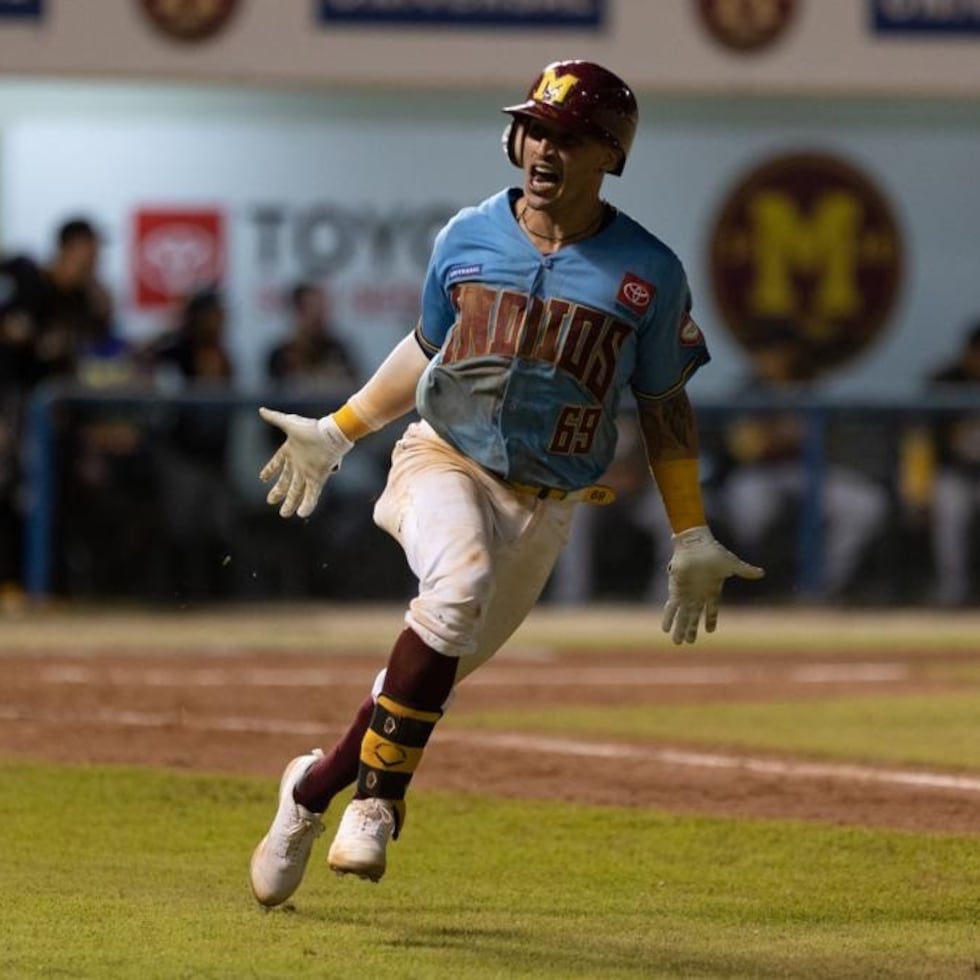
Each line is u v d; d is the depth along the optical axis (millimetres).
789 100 61000
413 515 17812
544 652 44375
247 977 15875
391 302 59969
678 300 18109
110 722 31531
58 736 30000
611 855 22188
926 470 54656
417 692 17531
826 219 61250
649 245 18031
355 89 57188
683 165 60969
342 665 40938
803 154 61219
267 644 44844
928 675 40625
